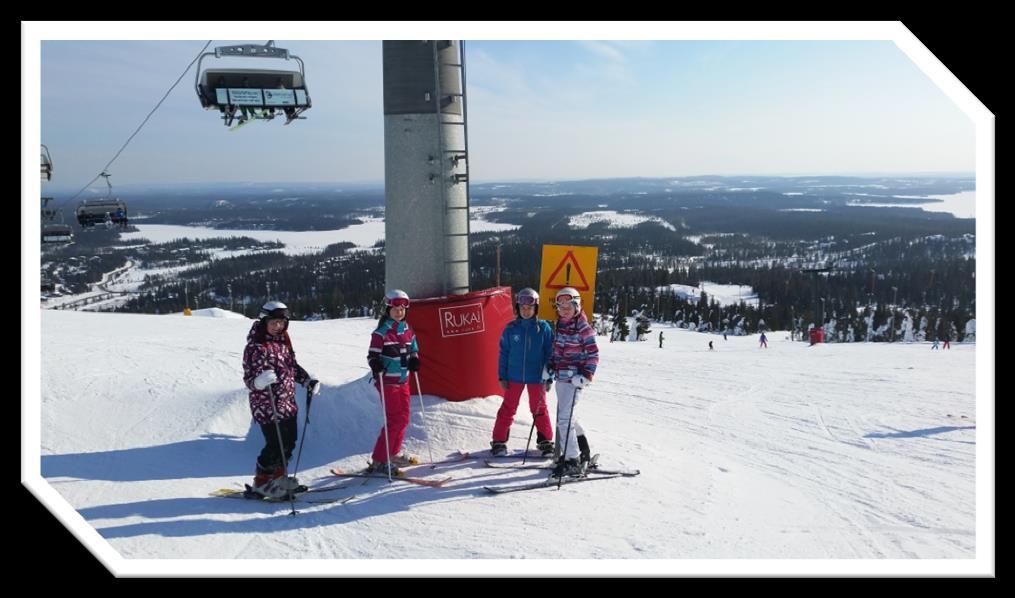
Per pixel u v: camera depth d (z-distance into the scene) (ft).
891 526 14.79
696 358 57.77
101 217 77.30
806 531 14.43
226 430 20.80
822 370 44.98
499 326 20.76
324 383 21.56
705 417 27.63
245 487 16.30
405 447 18.75
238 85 29.43
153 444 19.63
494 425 19.21
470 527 14.15
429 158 20.42
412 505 15.35
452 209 20.77
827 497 16.90
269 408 15.60
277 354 15.80
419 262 20.67
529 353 17.94
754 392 34.47
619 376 41.68
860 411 28.48
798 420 26.89
